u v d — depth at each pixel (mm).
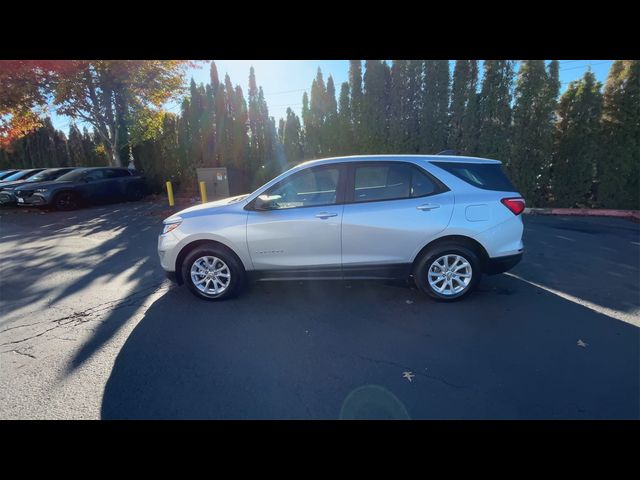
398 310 3670
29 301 4145
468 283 3754
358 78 11664
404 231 3656
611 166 9000
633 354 2787
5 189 12070
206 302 3994
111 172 13164
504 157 9828
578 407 2232
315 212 3703
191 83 14727
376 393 2428
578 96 8930
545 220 8281
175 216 4070
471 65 10008
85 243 7066
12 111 13453
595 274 4586
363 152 11773
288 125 13547
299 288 4316
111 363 2838
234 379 2615
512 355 2820
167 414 2275
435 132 10688
